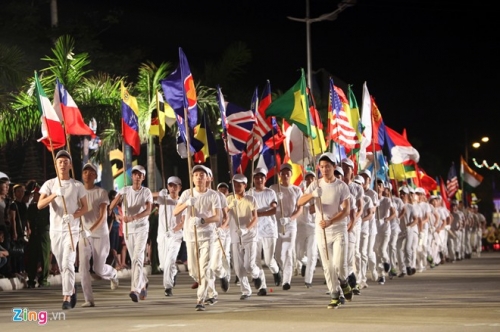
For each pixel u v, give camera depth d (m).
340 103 23.86
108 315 16.08
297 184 26.89
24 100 30.66
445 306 16.72
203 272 16.73
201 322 14.48
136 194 19.22
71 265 17.33
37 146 39.69
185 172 46.44
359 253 21.38
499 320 14.22
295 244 22.14
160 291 22.02
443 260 36.28
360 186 20.17
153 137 34.31
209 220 16.73
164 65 33.53
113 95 32.38
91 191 18.23
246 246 19.17
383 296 19.23
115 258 27.83
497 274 28.03
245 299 19.03
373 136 25.28
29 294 21.62
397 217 26.56
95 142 36.19
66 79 31.67
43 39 40.41
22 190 24.30
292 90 20.05
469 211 44.91
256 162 28.97
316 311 16.06
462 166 49.12
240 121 22.64
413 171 33.34
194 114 18.89
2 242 22.84
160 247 21.23
